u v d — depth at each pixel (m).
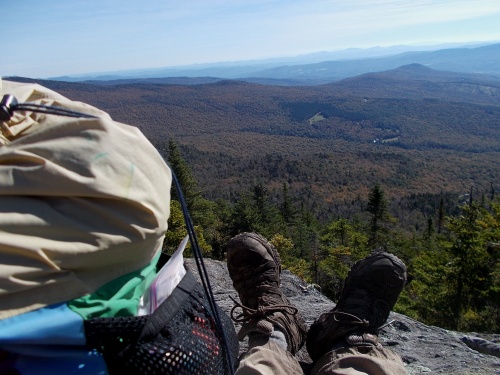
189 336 1.03
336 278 28.70
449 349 2.38
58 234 0.80
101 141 0.85
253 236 2.21
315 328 1.92
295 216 56.38
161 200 0.93
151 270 0.99
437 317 19.66
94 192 0.81
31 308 0.78
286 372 1.50
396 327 2.69
